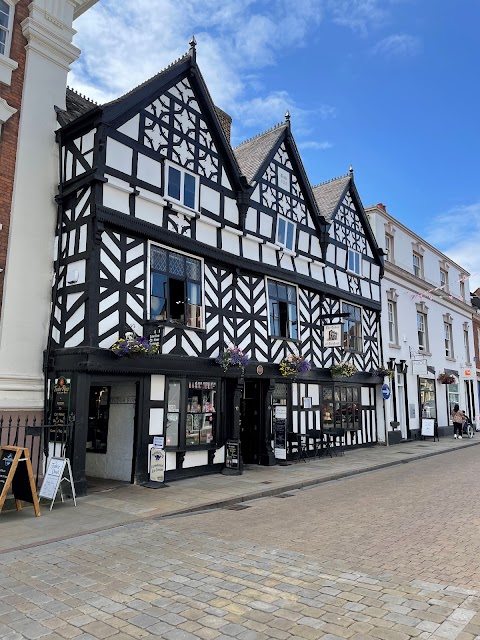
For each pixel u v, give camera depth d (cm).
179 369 1017
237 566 503
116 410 1022
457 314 2669
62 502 796
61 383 880
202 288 1113
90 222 905
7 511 739
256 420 1297
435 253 2456
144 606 406
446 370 2417
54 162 996
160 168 1038
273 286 1352
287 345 1370
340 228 1702
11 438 859
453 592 432
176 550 562
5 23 966
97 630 366
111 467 1009
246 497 867
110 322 905
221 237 1174
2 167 921
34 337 922
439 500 841
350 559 525
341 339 1459
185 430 1049
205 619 382
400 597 421
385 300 1952
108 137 934
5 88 941
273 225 1352
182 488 930
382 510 769
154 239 1007
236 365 1141
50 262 963
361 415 1731
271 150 1380
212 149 1187
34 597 425
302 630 364
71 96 1187
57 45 1019
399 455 1509
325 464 1281
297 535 625
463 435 2317
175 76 1084
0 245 905
